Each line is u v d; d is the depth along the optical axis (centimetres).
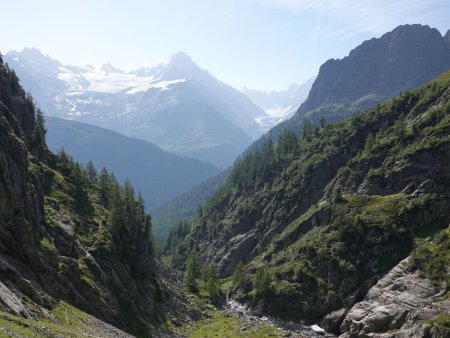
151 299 11394
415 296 11175
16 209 7306
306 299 13738
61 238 8962
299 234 17125
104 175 17588
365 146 18350
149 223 14888
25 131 12794
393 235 13712
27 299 5928
